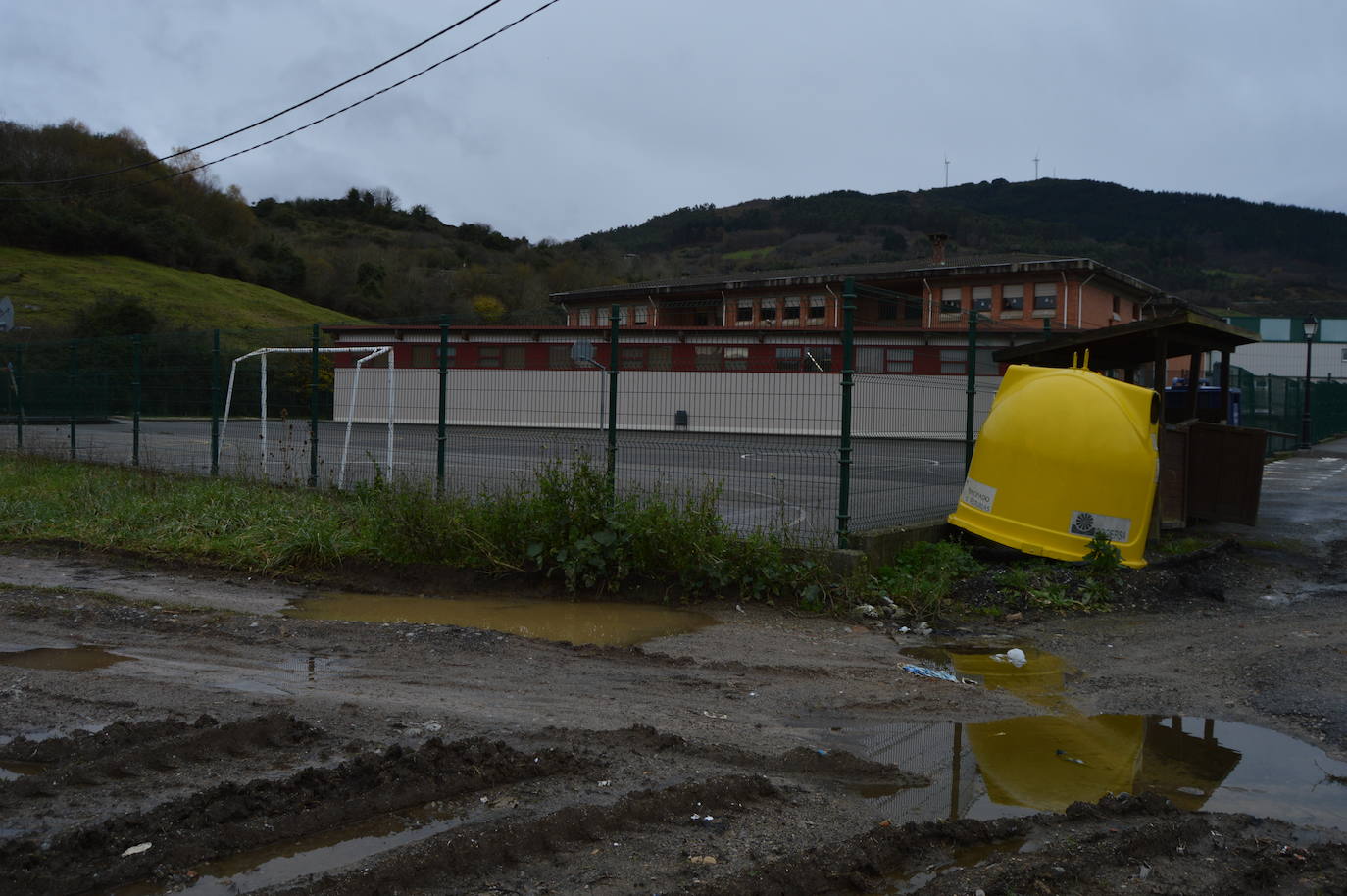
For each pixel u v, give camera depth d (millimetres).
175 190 76188
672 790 4008
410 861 3316
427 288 71250
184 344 15734
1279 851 3672
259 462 13266
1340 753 4746
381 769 4117
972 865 3521
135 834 3514
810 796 4117
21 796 3857
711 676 5895
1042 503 8891
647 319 43812
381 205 113062
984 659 6457
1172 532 10477
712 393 9570
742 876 3326
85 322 43312
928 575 8227
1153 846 3674
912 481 9500
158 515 10539
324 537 9102
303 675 5730
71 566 8992
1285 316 66938
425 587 8414
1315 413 31203
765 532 8414
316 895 3121
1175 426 10406
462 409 11281
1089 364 11508
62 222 62219
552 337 20672
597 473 8523
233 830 3555
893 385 9359
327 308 69875
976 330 11172
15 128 68188
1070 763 4582
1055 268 37000
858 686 5754
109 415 16922
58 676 5559
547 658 6199
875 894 3305
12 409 19766
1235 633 6969
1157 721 5211
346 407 15125
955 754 4672
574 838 3621
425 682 5625
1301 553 10086
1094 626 7301
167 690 5332
